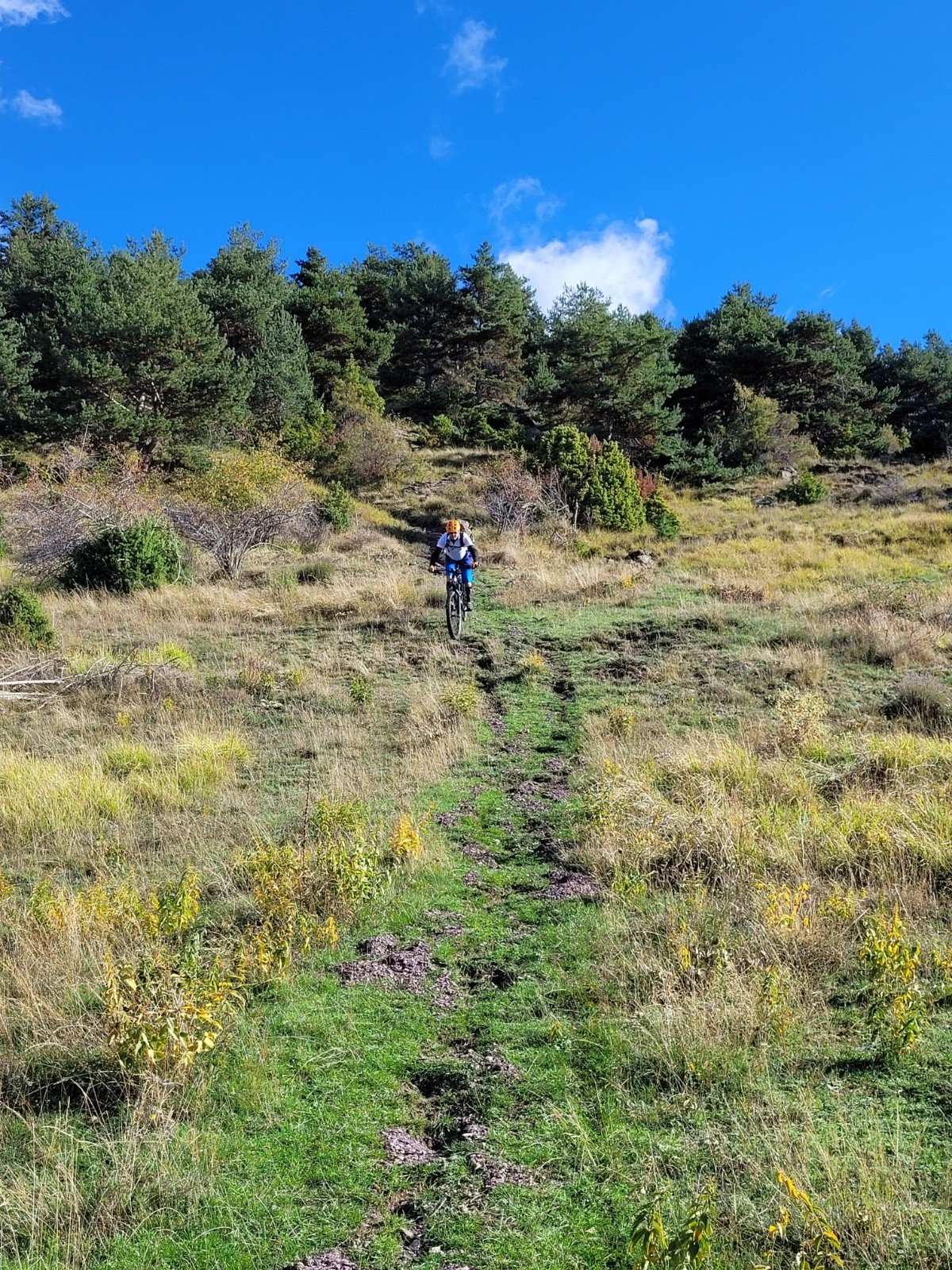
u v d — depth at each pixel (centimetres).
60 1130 380
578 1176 347
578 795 846
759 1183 331
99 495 2112
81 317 3303
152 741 1004
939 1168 336
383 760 961
